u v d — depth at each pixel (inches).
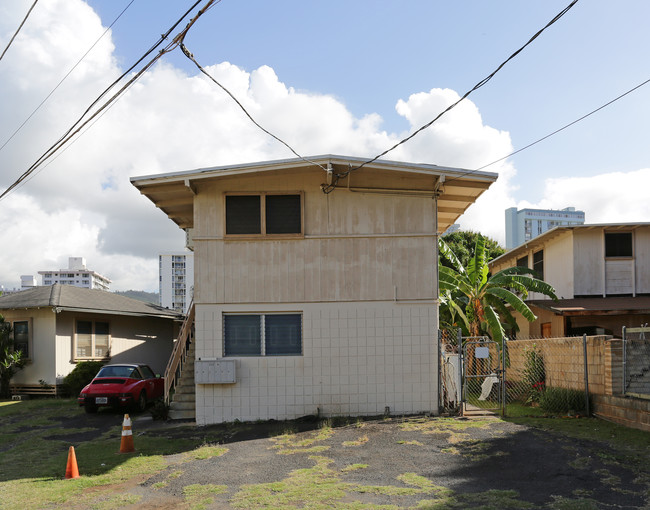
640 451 330.6
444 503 255.9
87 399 596.4
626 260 787.4
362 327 497.4
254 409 492.4
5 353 808.9
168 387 553.3
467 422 436.1
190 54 341.1
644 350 413.1
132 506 273.7
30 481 327.0
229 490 293.4
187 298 4852.4
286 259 502.3
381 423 450.3
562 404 464.8
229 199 506.6
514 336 971.9
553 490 269.4
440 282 678.5
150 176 482.3
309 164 475.8
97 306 876.6
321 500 266.7
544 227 5315.0
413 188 506.6
